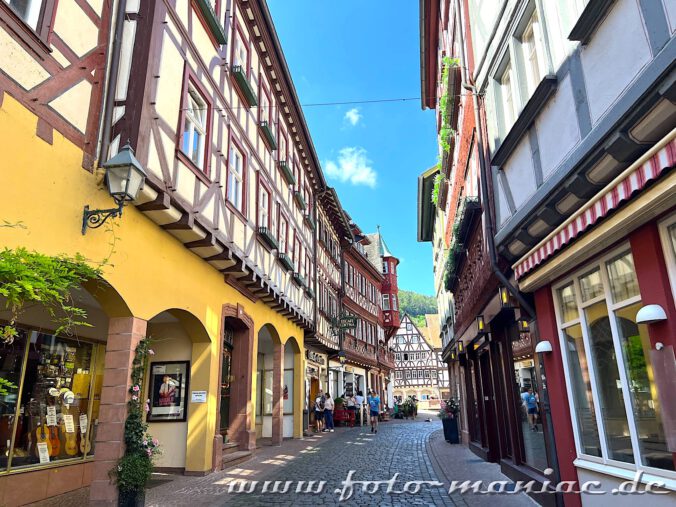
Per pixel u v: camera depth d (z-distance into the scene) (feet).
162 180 22.85
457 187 39.60
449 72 34.27
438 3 43.50
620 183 12.02
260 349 54.29
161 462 30.55
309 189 66.33
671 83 10.91
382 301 124.67
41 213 16.12
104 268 19.15
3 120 14.94
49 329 24.25
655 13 11.94
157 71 22.93
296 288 52.95
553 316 19.25
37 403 23.38
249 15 39.91
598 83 14.66
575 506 17.61
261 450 42.47
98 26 20.10
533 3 19.61
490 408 35.27
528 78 21.07
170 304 25.32
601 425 16.17
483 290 29.07
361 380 99.71
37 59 16.60
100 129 19.51
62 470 24.39
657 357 12.39
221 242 28.84
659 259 12.34
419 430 67.21
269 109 45.60
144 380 31.89
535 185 19.60
